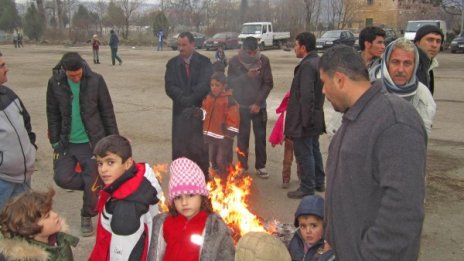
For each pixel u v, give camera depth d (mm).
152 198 3117
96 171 4414
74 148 4777
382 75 3600
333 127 4414
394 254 2062
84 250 4543
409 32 32625
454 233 4934
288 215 5332
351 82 2252
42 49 40625
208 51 34969
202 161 6082
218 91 6102
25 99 13266
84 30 54219
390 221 2043
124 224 2990
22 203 2598
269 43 37375
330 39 32500
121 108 12117
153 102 13070
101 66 23984
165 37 49344
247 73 6516
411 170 2035
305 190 5805
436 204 5703
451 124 10164
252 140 8836
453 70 21781
